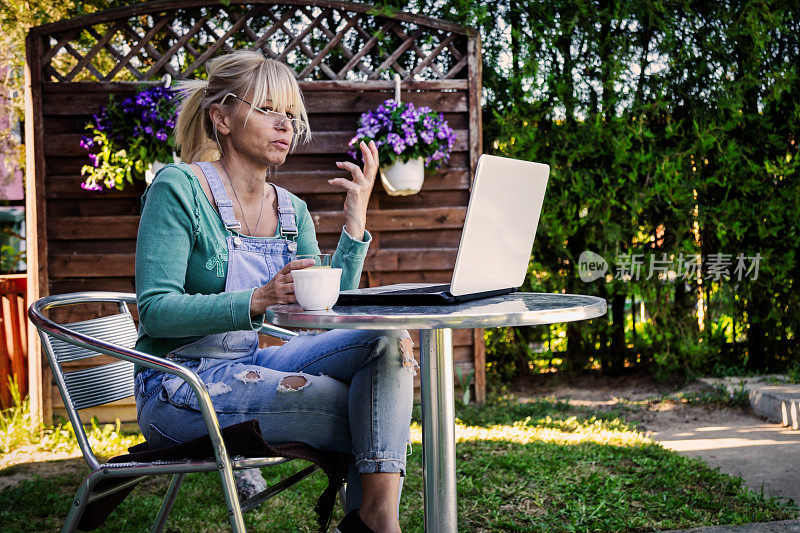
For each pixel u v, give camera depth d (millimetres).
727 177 5418
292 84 1965
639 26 5250
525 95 5156
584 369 5918
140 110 4504
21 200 6816
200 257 1851
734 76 5371
